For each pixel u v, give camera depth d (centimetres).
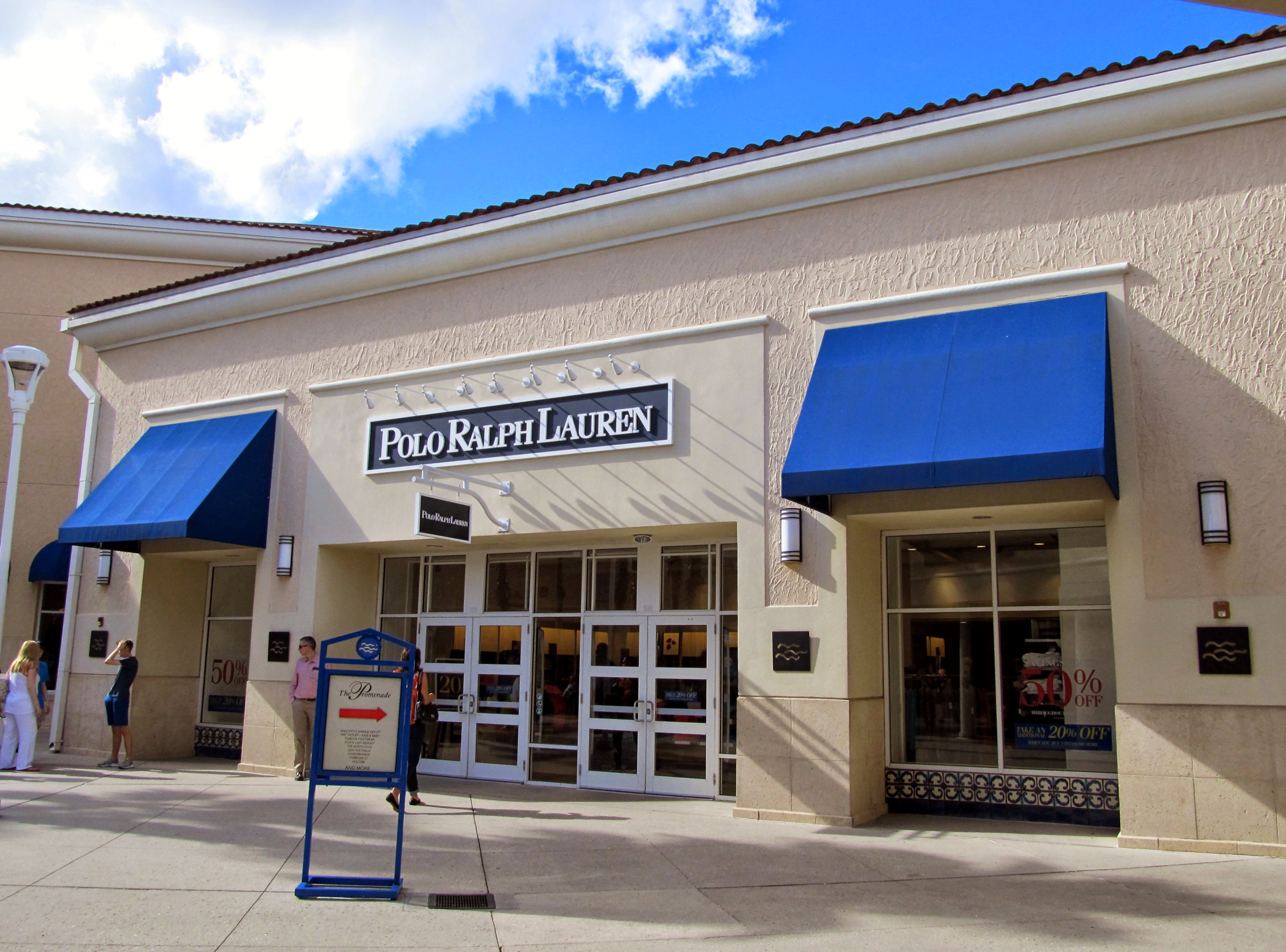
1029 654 1105
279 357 1580
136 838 937
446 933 659
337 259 1509
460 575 1488
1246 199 980
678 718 1277
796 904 740
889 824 1070
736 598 1266
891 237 1140
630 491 1243
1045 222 1065
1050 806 1067
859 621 1116
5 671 2069
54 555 2083
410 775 1156
